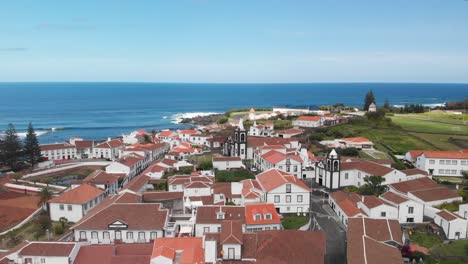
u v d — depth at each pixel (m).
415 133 171.50
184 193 98.00
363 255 59.47
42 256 60.69
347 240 67.12
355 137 163.62
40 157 160.00
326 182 113.56
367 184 105.69
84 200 91.62
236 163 133.62
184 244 63.69
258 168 135.00
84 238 75.12
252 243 64.56
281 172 101.31
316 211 94.06
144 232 75.19
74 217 90.62
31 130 156.38
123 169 130.50
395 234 69.38
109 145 175.38
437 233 78.44
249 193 91.94
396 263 57.88
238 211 79.69
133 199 88.81
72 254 61.41
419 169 117.38
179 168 132.75
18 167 152.38
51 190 117.69
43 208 99.31
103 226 75.06
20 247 63.03
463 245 72.19
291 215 91.94
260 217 78.50
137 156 146.88
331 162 110.50
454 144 152.38
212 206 80.62
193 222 78.44
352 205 86.50
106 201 89.06
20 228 87.50
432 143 153.88
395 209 84.25
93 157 176.62
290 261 60.97
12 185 124.56
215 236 65.81
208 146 184.12
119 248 65.31
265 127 198.50
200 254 61.09
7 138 151.88
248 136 173.00
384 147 151.38
